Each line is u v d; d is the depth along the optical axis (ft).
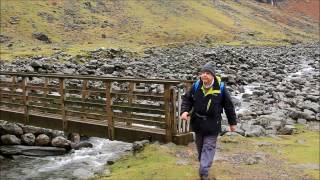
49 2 373.20
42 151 57.26
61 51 187.21
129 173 37.11
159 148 42.47
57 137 59.62
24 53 177.37
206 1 552.41
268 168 37.83
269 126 57.11
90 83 98.84
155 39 338.95
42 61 143.95
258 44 342.85
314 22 641.40
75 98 53.01
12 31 282.56
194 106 32.35
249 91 100.58
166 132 44.73
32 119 57.88
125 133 47.93
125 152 54.75
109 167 42.27
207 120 32.04
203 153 32.42
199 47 284.61
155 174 35.58
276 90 97.96
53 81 99.55
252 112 69.26
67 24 335.26
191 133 45.60
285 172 36.81
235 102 79.10
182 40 345.72
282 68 158.40
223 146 45.47
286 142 49.14
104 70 131.03
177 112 45.11
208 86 31.89
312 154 43.16
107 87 48.52
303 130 57.88
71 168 50.47
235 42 352.28
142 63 151.53
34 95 57.98
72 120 52.90
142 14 417.69
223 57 180.04
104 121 52.01
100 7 406.41
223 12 522.47
